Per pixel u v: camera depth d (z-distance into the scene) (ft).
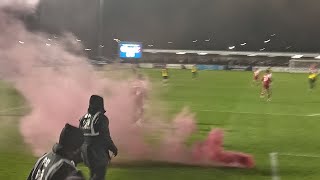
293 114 71.72
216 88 126.21
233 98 98.22
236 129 56.90
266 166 37.91
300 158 40.98
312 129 57.57
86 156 23.75
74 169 12.27
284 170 36.58
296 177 34.55
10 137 48.11
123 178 33.47
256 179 33.91
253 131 55.52
